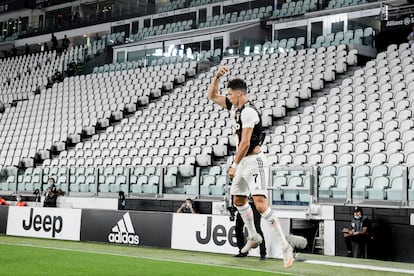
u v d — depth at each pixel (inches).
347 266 482.0
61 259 486.6
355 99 1104.2
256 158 393.1
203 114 1284.4
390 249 663.1
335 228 676.7
